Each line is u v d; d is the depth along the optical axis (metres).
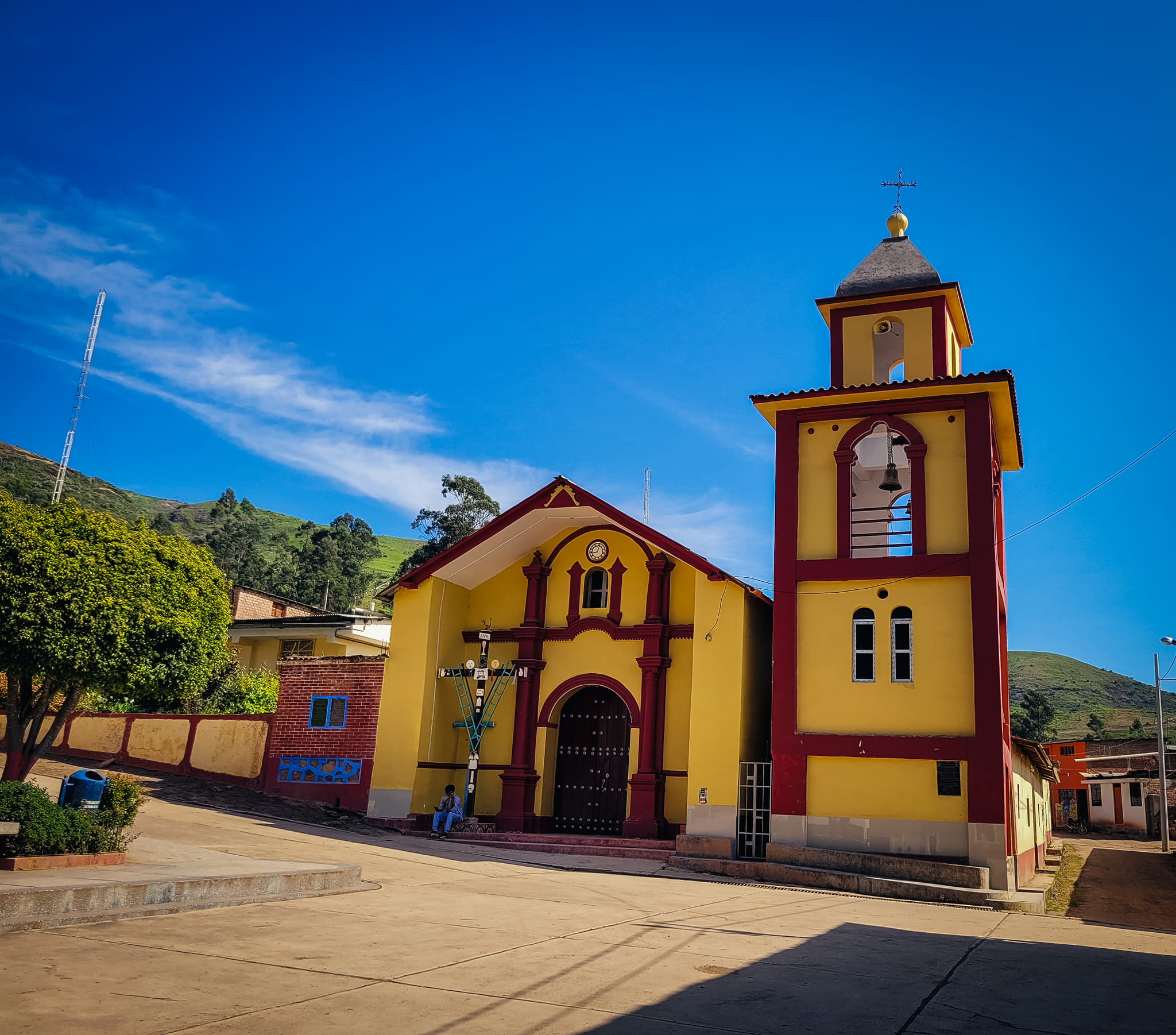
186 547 16.80
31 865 10.25
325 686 24.80
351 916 10.35
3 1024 5.62
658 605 23.67
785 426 21.34
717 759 20.78
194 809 20.41
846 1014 6.86
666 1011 6.73
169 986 6.77
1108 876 24.89
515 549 25.36
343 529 93.25
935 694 18.83
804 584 20.36
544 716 24.31
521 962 8.23
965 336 23.55
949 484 19.75
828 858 18.28
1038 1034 6.45
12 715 16.17
